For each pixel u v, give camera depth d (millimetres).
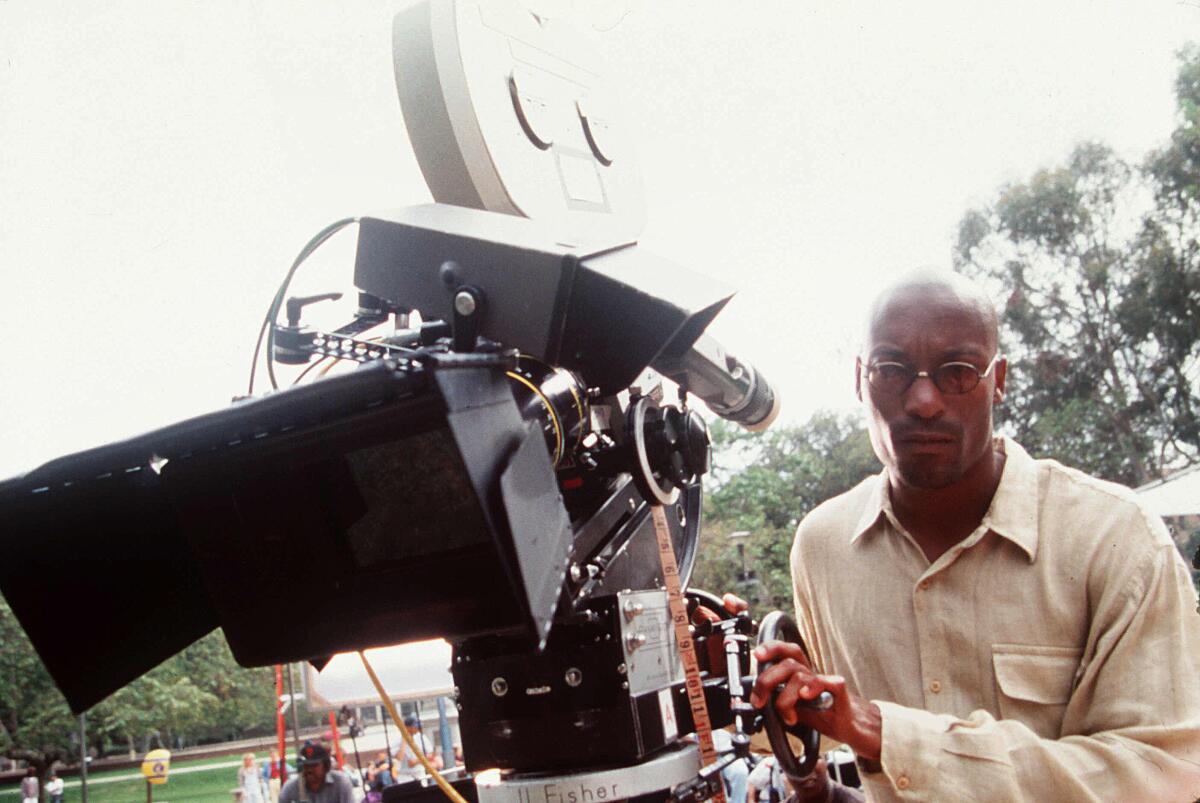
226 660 35531
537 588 1211
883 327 1605
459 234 1497
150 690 33875
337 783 7402
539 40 1950
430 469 1257
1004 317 28484
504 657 1584
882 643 1777
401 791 1723
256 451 1313
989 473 1704
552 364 1485
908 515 1755
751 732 1532
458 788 1697
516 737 1577
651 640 1618
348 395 1197
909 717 1523
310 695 8438
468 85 1669
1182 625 1573
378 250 1579
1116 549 1613
